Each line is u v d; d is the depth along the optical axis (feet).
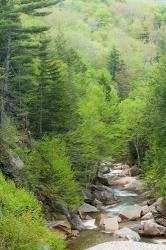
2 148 134.10
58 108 169.68
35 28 152.87
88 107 193.26
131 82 372.17
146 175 189.16
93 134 188.34
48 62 168.45
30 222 91.04
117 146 208.33
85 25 622.54
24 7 151.43
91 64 421.59
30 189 134.72
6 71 146.92
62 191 142.20
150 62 522.06
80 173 181.27
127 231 136.56
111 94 252.01
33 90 168.96
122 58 481.46
